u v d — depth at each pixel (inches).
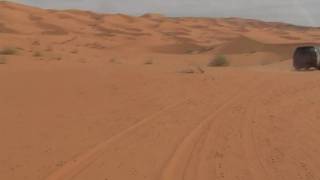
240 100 701.9
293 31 7721.5
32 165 377.1
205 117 573.9
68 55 1923.0
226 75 967.6
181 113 589.9
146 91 717.9
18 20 4845.0
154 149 431.2
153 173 367.6
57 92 667.4
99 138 460.1
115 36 4810.5
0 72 802.8
